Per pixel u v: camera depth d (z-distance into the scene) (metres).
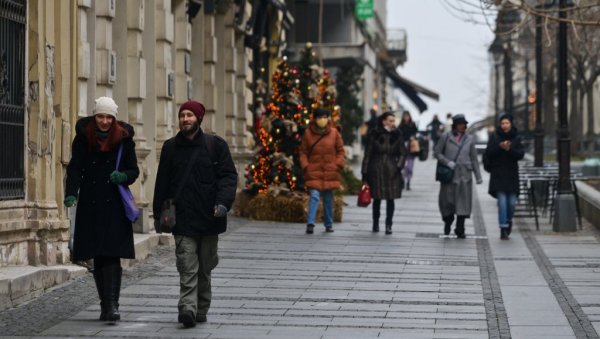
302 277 31.41
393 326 24.11
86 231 23.70
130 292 28.14
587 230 45.78
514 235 44.09
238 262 34.44
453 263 35.00
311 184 43.47
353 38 128.38
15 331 22.88
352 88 112.69
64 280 28.95
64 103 31.23
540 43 65.00
